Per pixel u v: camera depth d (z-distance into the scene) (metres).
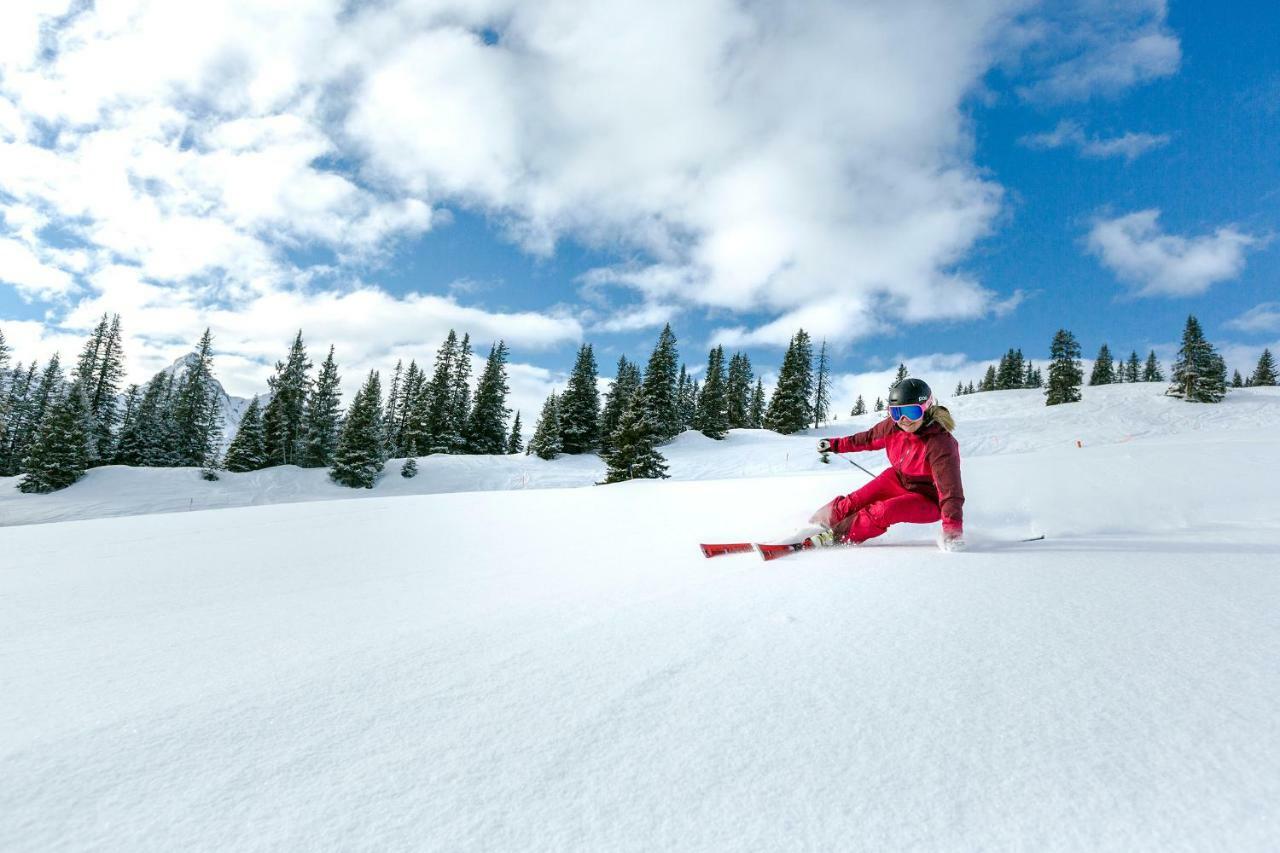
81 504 29.84
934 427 3.23
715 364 52.12
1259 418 37.09
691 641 1.74
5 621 2.40
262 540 4.64
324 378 46.84
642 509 6.03
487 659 1.65
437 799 1.02
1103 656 1.55
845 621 1.88
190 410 46.91
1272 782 1.01
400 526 5.41
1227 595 2.04
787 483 8.69
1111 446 13.27
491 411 48.94
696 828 0.95
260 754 1.17
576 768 1.11
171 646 1.95
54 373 48.91
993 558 2.70
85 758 1.16
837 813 0.98
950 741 1.17
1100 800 0.98
